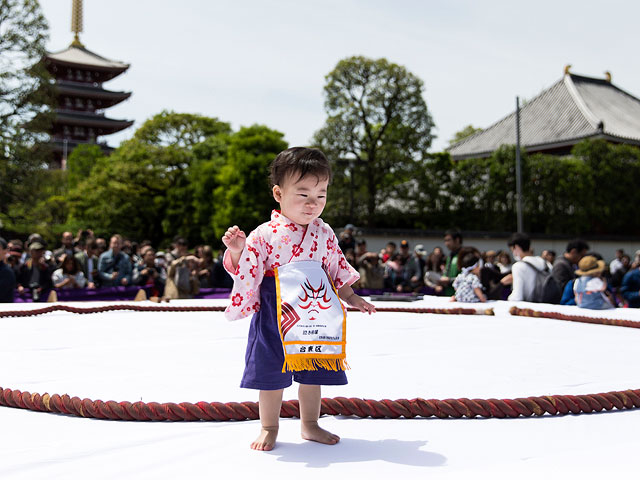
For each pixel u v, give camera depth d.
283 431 2.04
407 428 2.08
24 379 2.82
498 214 29.62
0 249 7.29
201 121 41.53
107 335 4.54
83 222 34.69
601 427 2.10
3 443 1.88
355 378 2.88
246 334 4.61
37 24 24.59
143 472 1.59
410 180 29.97
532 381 2.83
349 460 1.71
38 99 25.08
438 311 6.61
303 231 2.06
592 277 6.70
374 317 6.12
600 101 40.06
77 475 1.56
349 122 28.00
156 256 10.29
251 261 1.98
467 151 38.62
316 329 1.89
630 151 30.14
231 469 1.62
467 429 2.06
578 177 29.00
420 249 12.09
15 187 25.06
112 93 59.62
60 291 8.13
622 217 29.70
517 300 7.34
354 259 10.35
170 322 5.54
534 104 40.94
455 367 3.19
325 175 2.01
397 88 27.45
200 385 2.69
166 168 38.28
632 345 4.11
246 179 32.84
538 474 1.57
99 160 40.03
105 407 2.18
